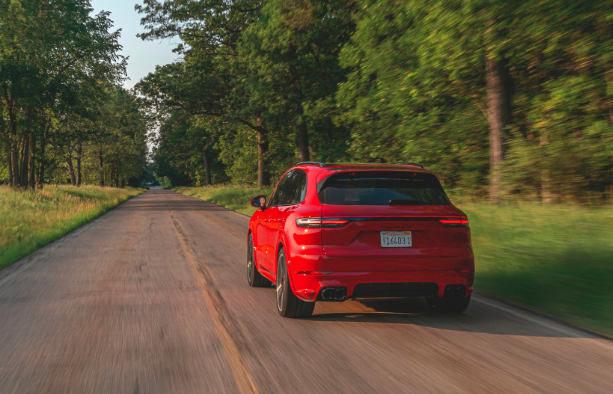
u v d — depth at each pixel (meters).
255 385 3.53
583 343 4.53
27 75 32.72
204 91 35.94
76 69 37.72
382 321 5.38
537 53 13.64
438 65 14.62
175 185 154.75
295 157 39.47
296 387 3.49
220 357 4.15
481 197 17.08
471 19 11.80
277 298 5.74
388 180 5.36
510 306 6.08
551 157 11.70
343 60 21.44
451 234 5.16
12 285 7.43
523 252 7.82
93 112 39.00
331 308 6.03
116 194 51.59
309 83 28.58
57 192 36.69
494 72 13.27
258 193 36.31
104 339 4.68
